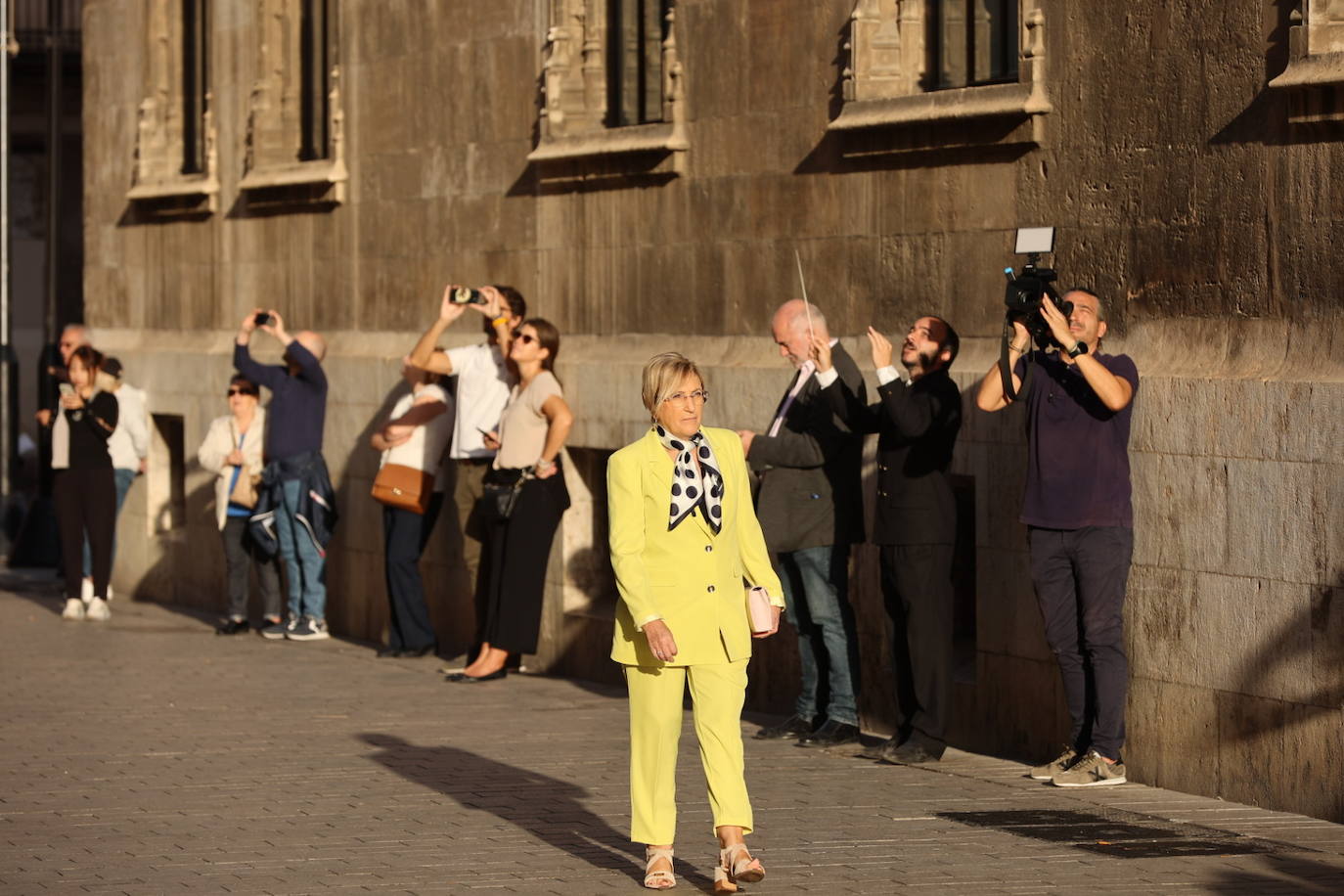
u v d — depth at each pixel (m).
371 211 20.14
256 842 10.40
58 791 11.83
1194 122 11.84
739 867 9.10
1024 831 10.48
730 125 15.47
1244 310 11.57
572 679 17.02
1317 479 10.90
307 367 19.62
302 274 21.33
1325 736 10.83
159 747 13.34
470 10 18.55
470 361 17.03
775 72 15.02
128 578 24.64
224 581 22.73
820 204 14.64
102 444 21.53
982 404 11.88
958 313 13.50
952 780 12.08
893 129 13.84
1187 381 11.63
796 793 11.63
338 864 9.88
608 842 10.38
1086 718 12.05
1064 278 12.73
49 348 27.52
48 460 27.25
